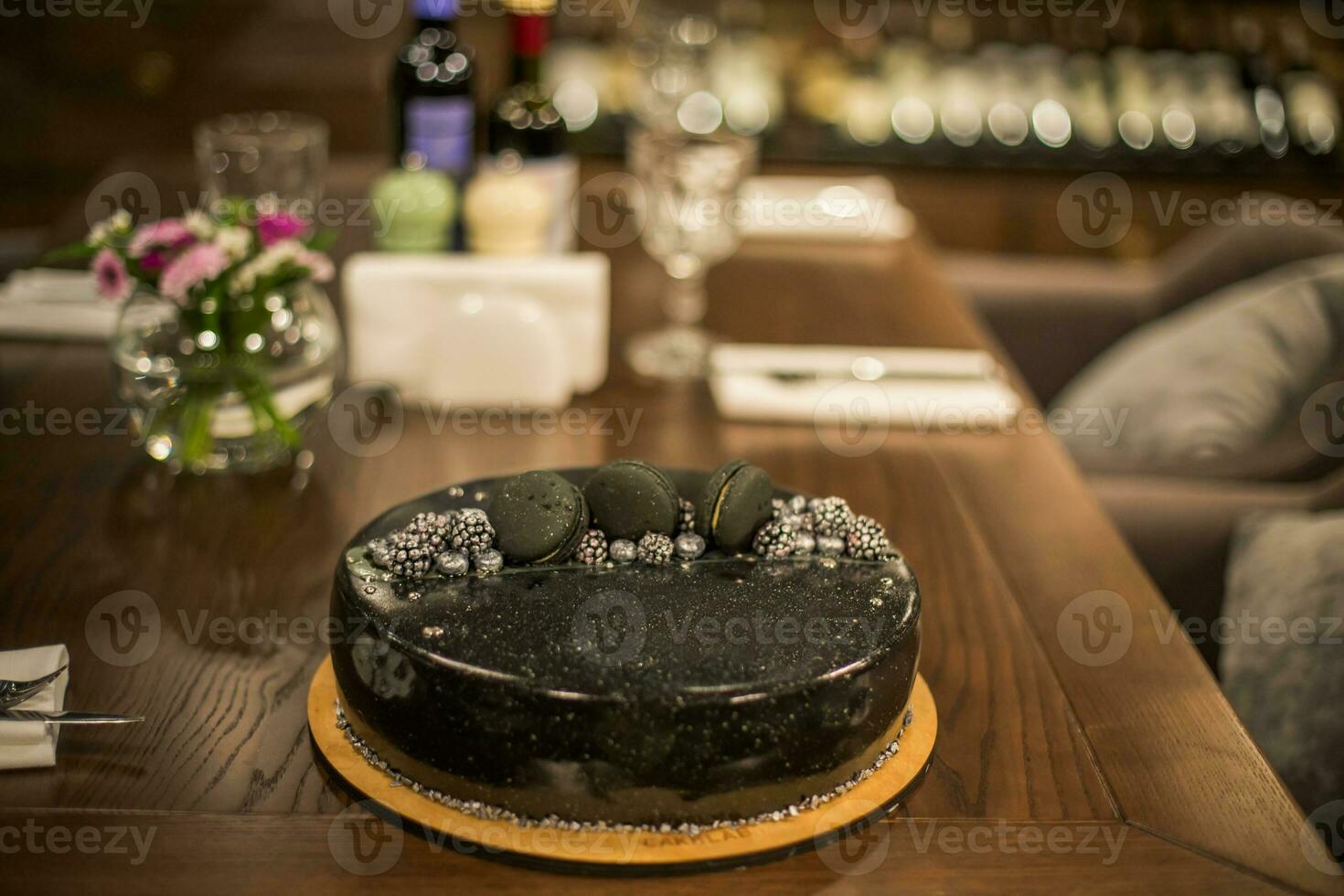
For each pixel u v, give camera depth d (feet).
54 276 4.39
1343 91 8.09
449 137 4.42
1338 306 4.59
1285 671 3.55
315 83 6.66
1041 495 3.56
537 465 3.58
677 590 2.60
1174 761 2.68
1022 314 5.67
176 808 2.50
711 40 7.87
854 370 4.02
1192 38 8.14
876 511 3.44
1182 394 4.74
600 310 3.94
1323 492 3.99
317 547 3.20
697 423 3.84
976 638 2.99
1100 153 7.99
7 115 8.13
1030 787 2.61
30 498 3.34
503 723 2.38
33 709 2.63
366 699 2.52
